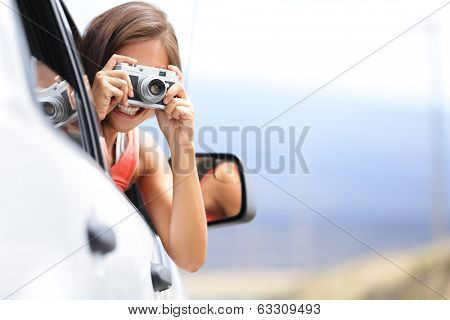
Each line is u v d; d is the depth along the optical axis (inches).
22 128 43.8
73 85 68.4
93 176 59.5
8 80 44.6
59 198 46.8
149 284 69.7
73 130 64.0
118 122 98.3
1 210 38.8
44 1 69.0
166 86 99.0
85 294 47.6
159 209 107.3
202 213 104.1
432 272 590.2
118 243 61.2
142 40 100.7
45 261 42.6
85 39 101.8
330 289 731.4
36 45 59.5
